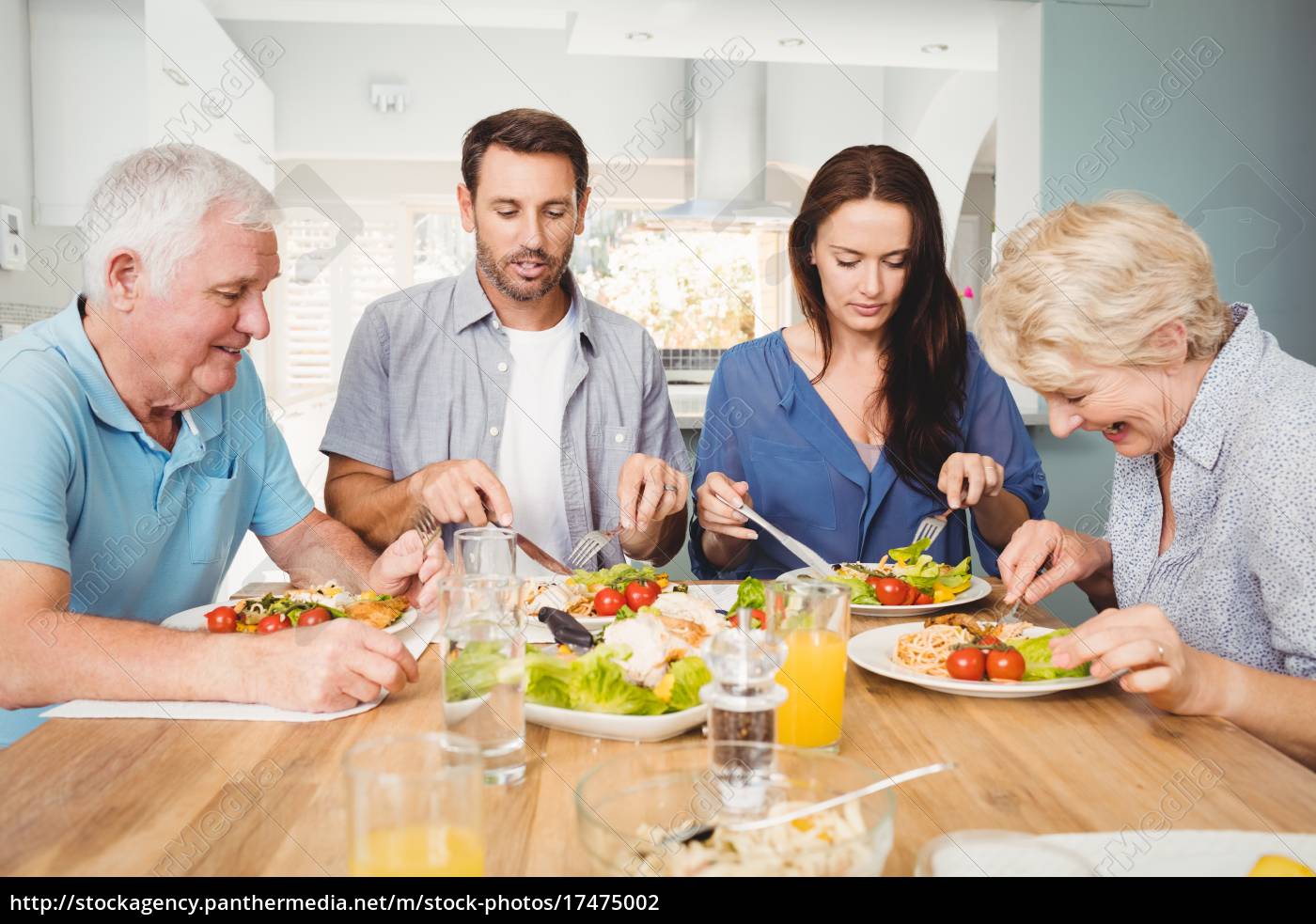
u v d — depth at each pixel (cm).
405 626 125
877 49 386
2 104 278
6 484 112
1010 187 327
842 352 194
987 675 103
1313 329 320
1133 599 130
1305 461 104
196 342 131
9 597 103
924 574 142
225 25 510
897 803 75
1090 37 307
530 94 533
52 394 120
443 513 151
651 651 90
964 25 352
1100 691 102
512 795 76
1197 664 95
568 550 196
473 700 78
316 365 568
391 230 574
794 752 65
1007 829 70
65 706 95
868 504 192
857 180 177
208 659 96
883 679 107
